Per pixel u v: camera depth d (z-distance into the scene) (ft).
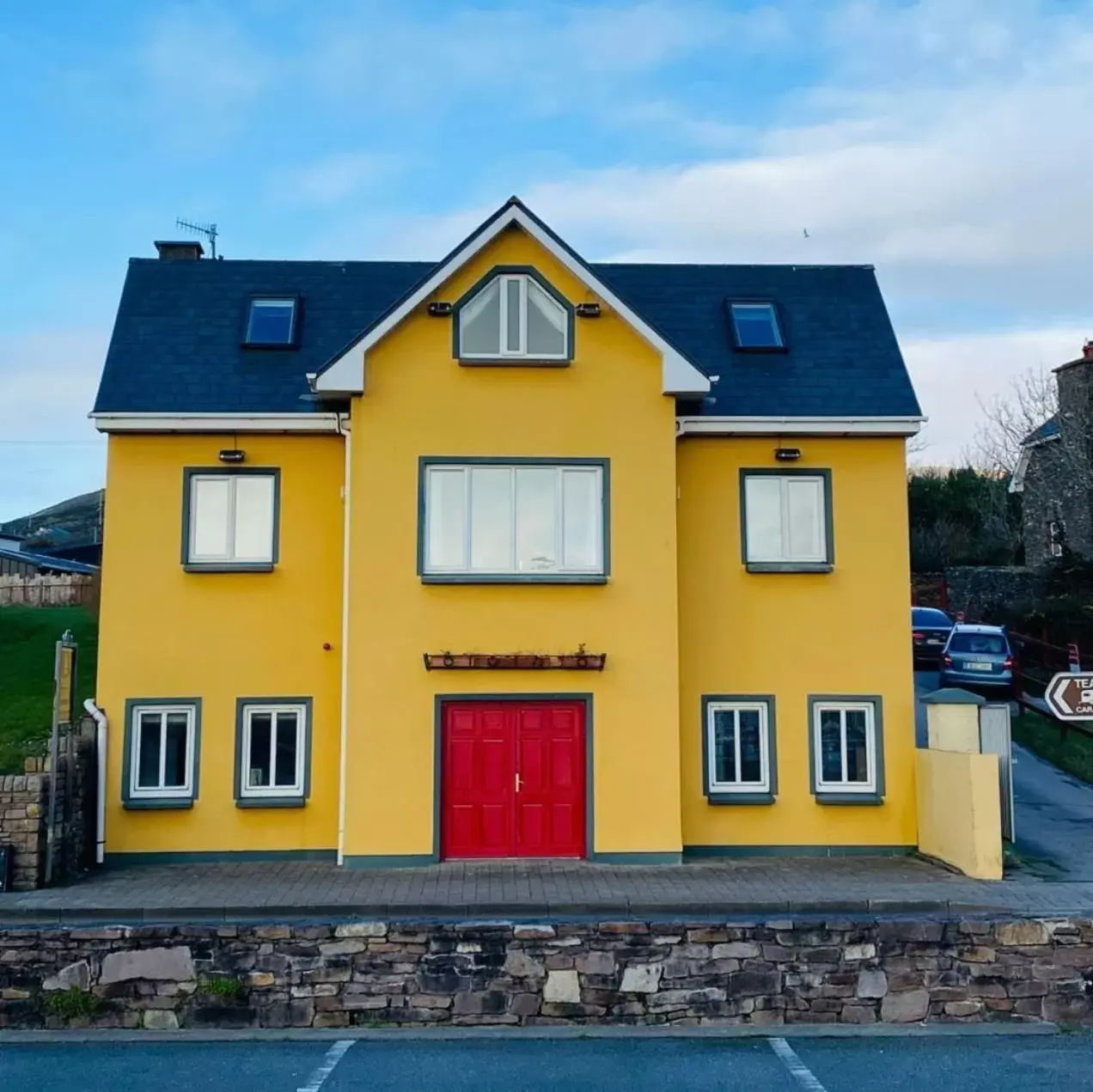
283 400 56.34
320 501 56.24
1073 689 36.35
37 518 247.29
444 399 54.08
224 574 55.57
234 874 50.39
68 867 50.03
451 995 39.17
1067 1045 36.99
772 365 59.52
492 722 53.21
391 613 52.90
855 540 57.06
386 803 52.13
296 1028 38.78
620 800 52.60
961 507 153.48
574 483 54.29
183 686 54.95
